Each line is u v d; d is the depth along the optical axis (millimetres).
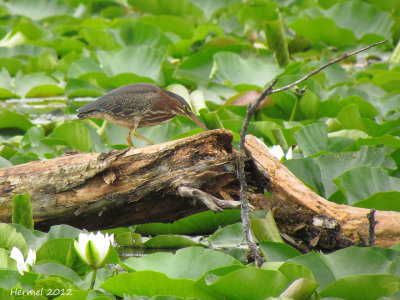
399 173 10375
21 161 10430
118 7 26938
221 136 8359
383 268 6395
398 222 8102
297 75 14820
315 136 11617
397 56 20266
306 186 8539
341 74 17594
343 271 6430
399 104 14445
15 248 6754
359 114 13039
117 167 8227
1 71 18375
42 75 18062
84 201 8320
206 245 8516
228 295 6039
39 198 8344
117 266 7844
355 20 23016
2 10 25969
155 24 23219
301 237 8305
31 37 22219
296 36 22000
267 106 14625
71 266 7195
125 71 18031
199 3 26875
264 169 8367
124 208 8453
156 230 9320
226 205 7711
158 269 6621
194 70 18062
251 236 7367
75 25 23781
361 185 9383
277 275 5879
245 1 26656
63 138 12086
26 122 13523
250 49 19812
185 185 8109
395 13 24641
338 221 8102
